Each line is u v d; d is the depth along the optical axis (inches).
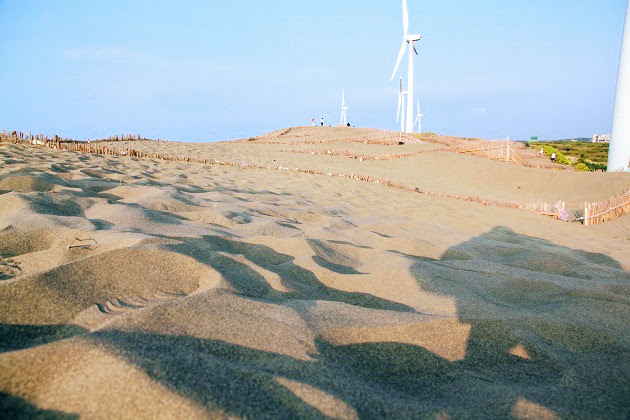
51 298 71.1
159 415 43.8
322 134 1091.3
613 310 95.2
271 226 155.7
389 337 75.3
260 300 81.2
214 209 179.3
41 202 135.0
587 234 263.9
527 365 72.7
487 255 163.8
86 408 44.5
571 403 60.5
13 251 98.0
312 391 52.6
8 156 252.4
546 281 116.5
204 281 89.7
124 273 84.9
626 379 67.7
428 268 118.3
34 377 48.0
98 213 137.3
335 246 135.2
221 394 48.3
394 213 270.7
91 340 53.6
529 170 554.6
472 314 87.4
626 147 582.9
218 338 62.6
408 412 54.7
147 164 338.6
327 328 73.7
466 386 64.8
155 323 62.6
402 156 669.3
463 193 427.5
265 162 496.7
